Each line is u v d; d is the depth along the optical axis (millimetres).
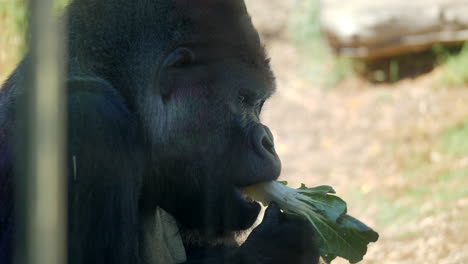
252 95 6789
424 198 15305
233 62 6613
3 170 5980
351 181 17234
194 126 6570
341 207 6801
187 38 6445
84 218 5625
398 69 23391
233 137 6664
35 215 2189
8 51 15391
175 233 7406
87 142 5746
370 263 12359
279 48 26891
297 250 6137
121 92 6395
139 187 6363
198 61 6504
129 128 6238
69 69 6227
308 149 19844
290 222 6301
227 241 7113
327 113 22156
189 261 6504
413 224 13891
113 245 5820
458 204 14414
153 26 6457
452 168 16688
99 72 6367
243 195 6828
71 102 5867
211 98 6574
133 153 6234
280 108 22766
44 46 2219
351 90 23500
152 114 6441
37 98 2211
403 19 22859
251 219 6859
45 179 2209
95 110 5965
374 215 14898
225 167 6664
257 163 6570
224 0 6551
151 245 6902
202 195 6812
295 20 27969
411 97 21500
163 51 6449
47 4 2215
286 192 6762
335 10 24391
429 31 22766
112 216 5844
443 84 21562
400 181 16641
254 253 6059
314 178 17750
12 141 5992
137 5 6492
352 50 23828
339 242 6777
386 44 23250
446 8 22547
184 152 6605
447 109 20141
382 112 21188
